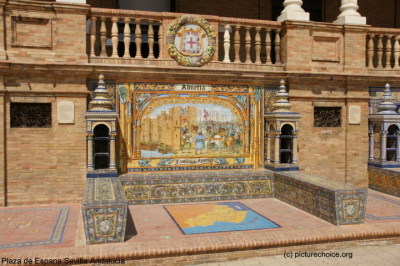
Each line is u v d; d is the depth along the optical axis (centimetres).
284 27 1077
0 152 905
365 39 1130
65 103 940
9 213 862
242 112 1073
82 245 668
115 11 975
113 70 962
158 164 1023
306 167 1098
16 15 909
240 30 1214
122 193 750
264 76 1059
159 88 1015
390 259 683
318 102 1107
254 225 791
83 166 952
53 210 889
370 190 1134
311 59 1091
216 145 1059
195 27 1017
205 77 1030
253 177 1013
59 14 930
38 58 925
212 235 731
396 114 1108
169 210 901
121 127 996
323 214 821
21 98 918
